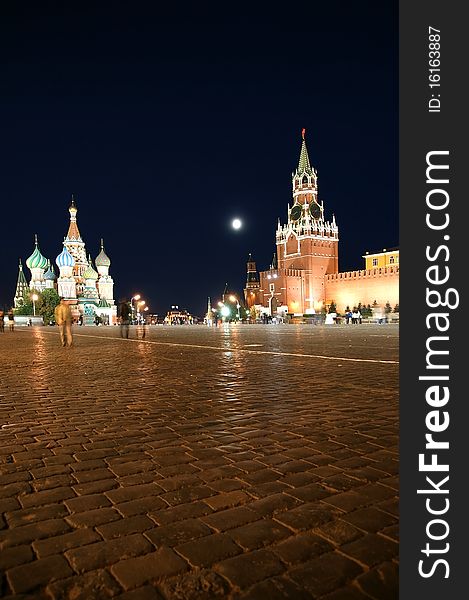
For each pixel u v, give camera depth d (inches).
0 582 89.7
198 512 118.6
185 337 1032.8
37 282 4252.0
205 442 181.2
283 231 4301.2
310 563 95.5
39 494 131.5
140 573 92.2
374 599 84.7
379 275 3636.8
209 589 87.1
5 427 208.7
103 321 4276.6
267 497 127.6
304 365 426.0
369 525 111.7
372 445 173.5
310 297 3993.6
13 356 568.4
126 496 129.4
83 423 214.5
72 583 89.3
